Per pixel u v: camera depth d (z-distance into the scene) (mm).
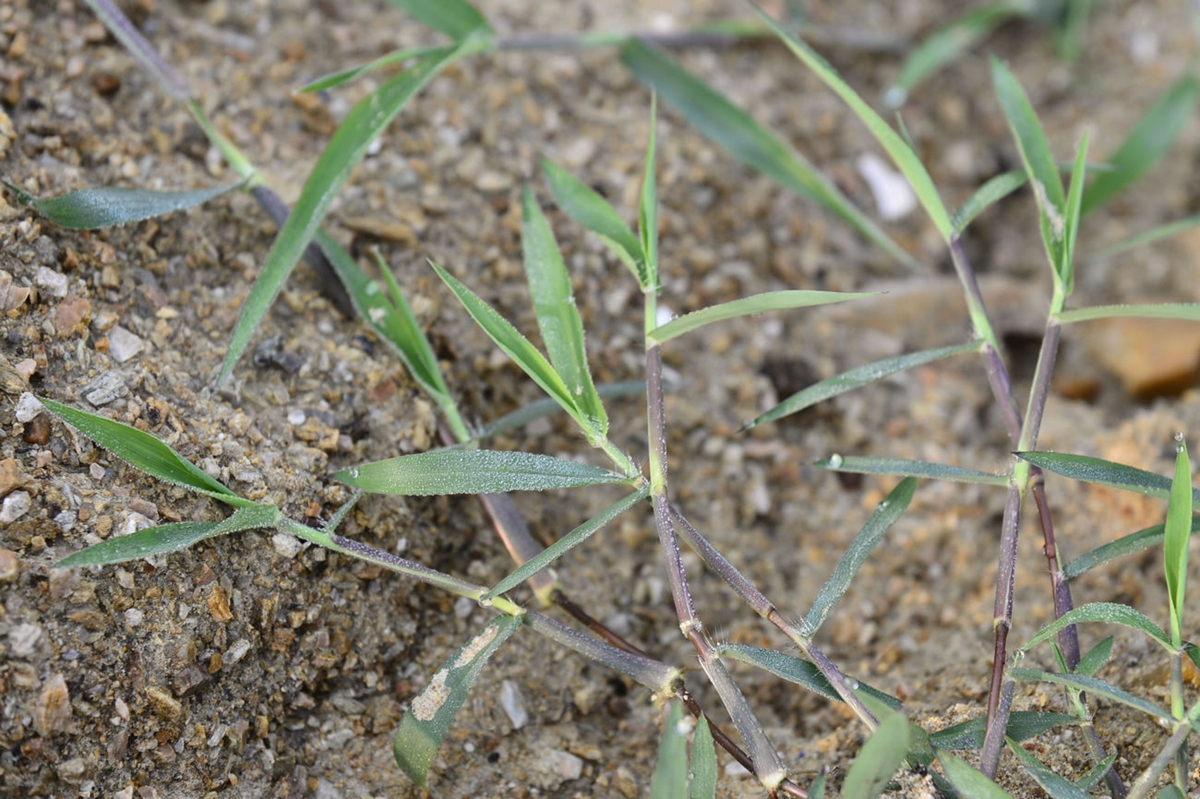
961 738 386
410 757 387
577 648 389
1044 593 431
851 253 477
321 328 420
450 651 414
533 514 428
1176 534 376
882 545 442
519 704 411
